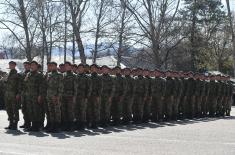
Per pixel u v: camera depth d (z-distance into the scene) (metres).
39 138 14.66
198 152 12.28
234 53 39.81
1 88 27.33
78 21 39.69
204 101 23.91
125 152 12.12
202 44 53.53
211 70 70.25
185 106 22.53
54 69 16.25
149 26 41.16
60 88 16.16
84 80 17.02
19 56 57.50
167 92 21.08
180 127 18.52
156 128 18.02
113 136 15.36
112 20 40.78
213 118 23.64
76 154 11.70
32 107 16.42
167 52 42.56
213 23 59.44
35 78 16.34
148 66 44.69
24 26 41.50
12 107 16.78
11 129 16.88
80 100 16.97
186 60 51.59
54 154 11.68
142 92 19.58
